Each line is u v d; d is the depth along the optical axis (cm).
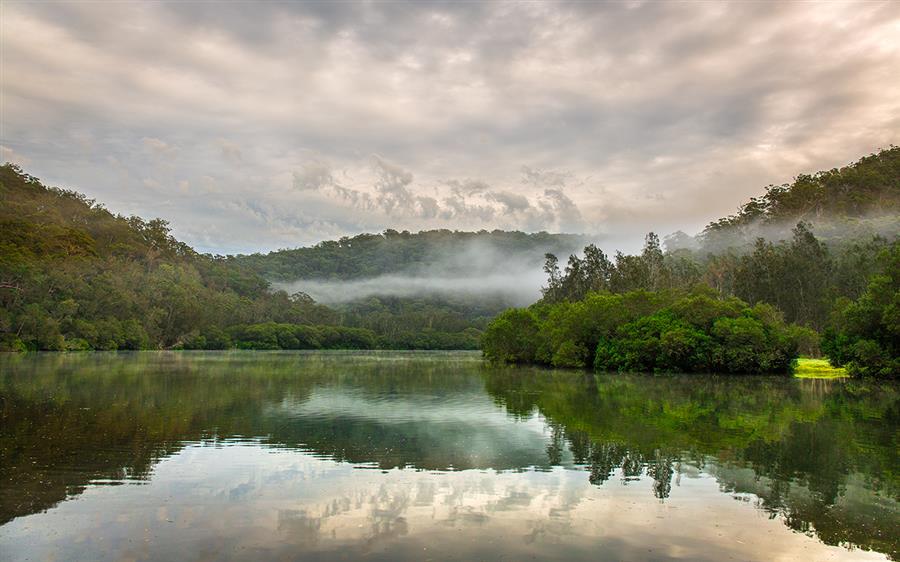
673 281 11806
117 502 1739
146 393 4422
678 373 7044
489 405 3972
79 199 19588
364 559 1338
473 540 1458
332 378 6312
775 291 10338
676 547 1423
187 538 1460
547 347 8794
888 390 5047
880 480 2027
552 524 1577
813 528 1558
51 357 9006
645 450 2500
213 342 15650
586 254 12275
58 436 2708
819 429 3016
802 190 19912
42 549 1387
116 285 13125
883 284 5816
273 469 2145
